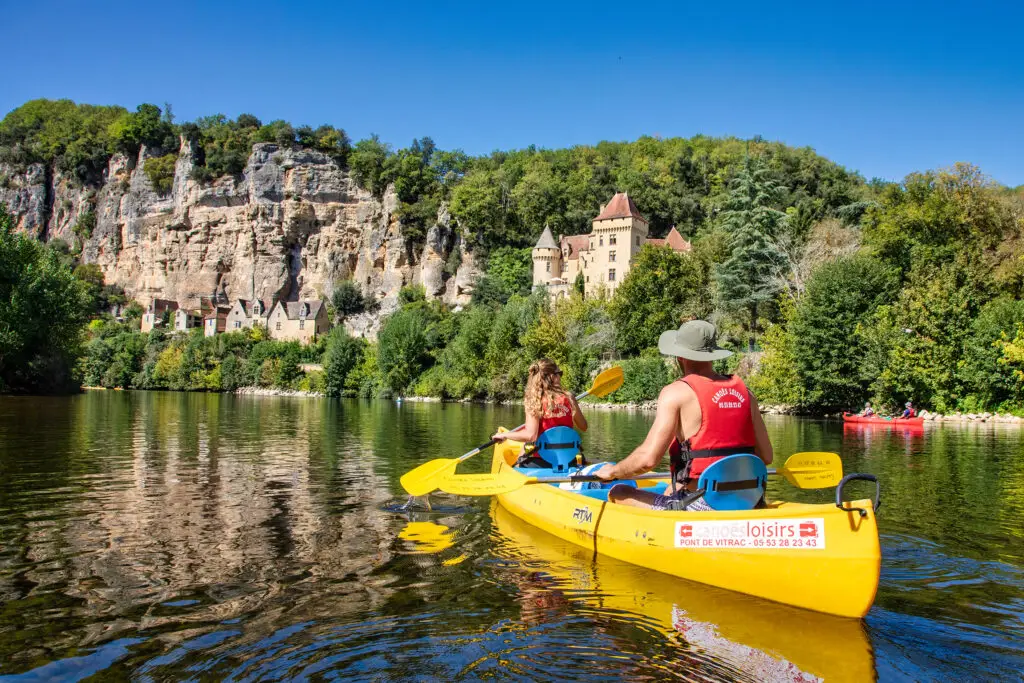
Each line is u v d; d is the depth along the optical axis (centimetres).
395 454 1223
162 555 527
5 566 495
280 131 10519
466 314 6575
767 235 4944
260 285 10312
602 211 7575
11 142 13412
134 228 11294
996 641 367
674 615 403
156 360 8056
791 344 3397
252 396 6225
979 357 2825
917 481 941
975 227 3666
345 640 363
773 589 423
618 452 1327
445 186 10412
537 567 504
